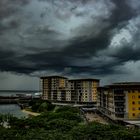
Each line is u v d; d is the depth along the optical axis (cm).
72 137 5775
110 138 5625
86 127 6272
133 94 12500
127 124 10569
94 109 18538
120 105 12494
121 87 12562
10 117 9394
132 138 5612
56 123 7494
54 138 5659
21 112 19325
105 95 15438
